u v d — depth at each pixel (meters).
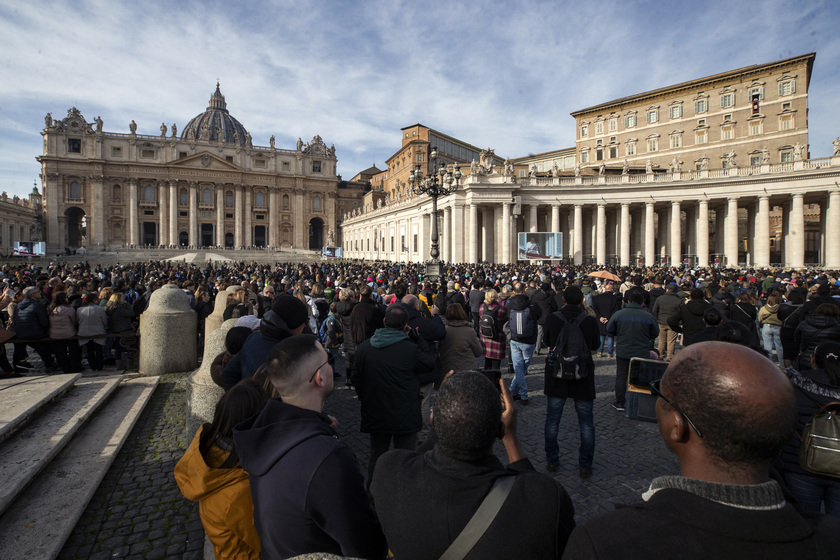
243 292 9.20
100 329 9.78
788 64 52.03
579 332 5.49
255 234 99.88
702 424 1.37
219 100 122.44
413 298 7.10
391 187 87.31
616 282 16.33
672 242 43.72
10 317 10.91
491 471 1.88
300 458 2.12
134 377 9.20
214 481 2.61
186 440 5.89
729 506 1.26
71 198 83.62
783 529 1.23
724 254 43.47
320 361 2.65
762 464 1.35
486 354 8.95
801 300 9.00
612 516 1.39
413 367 4.61
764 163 40.62
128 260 66.56
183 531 4.30
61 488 4.69
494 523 1.71
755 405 1.27
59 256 64.75
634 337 7.54
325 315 11.58
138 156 87.31
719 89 56.56
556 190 44.75
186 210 90.88
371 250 71.00
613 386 9.36
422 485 1.86
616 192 44.53
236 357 4.45
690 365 1.47
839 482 3.20
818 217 53.19
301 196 99.62
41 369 10.41
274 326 4.36
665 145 60.59
